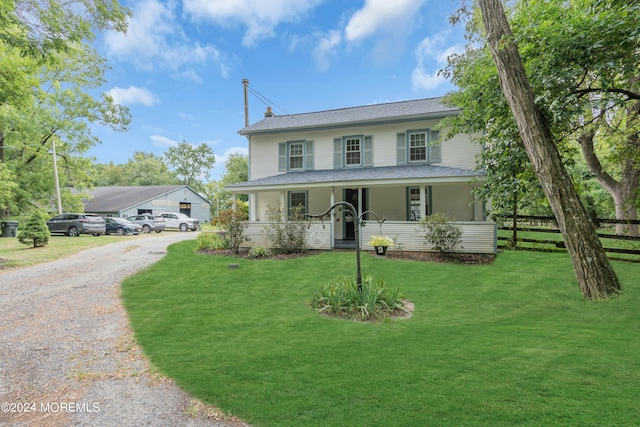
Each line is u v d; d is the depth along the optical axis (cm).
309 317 533
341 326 485
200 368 335
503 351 360
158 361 357
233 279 788
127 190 3631
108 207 2972
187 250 1223
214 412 259
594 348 364
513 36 646
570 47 577
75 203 2514
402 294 651
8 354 388
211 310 565
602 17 533
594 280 600
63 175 2452
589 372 302
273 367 331
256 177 1577
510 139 792
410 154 1349
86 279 789
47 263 1005
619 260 883
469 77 998
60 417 263
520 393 265
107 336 443
